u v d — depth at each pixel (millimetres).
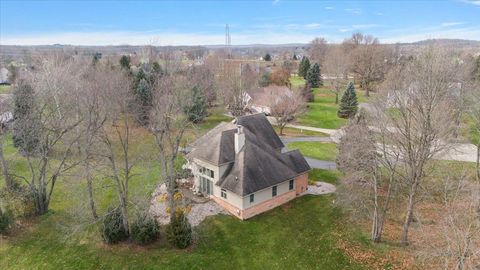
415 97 26188
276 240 30172
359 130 32250
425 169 33781
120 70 66250
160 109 34156
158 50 121312
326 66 109000
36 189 35344
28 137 35750
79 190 39094
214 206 36094
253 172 34406
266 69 111438
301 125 72750
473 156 46375
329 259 27344
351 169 32406
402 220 32531
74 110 37094
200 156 37438
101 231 30203
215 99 78875
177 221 29094
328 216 33969
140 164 40844
